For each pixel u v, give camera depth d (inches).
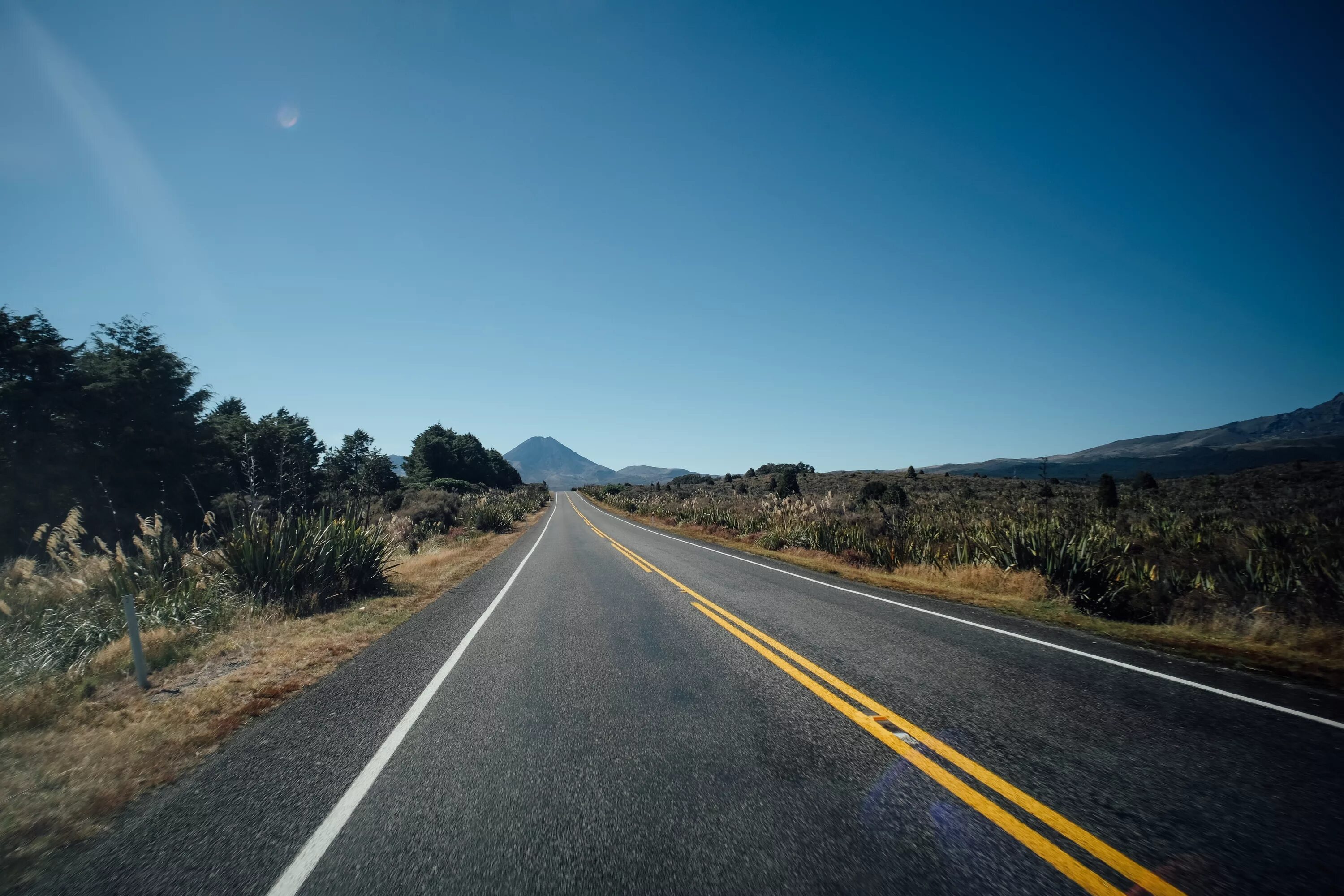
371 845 120.6
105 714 210.1
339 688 229.3
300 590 406.0
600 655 269.7
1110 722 178.2
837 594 427.8
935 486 2257.6
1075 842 115.3
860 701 199.0
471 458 3607.3
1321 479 1217.4
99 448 1152.2
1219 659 247.1
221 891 107.4
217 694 224.4
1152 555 455.5
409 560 674.8
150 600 345.4
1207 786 137.4
